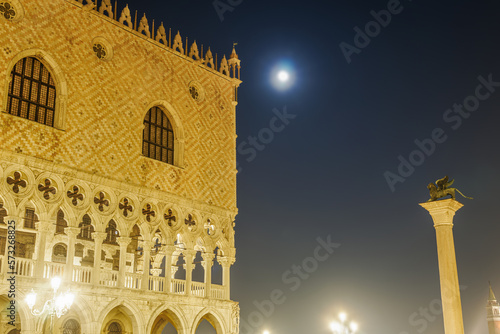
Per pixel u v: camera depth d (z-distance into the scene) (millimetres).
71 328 46031
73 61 44625
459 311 34844
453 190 36688
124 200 46625
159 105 51656
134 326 45125
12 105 41031
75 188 43312
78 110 44156
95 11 47125
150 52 51312
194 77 55500
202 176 53750
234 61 60625
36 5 42875
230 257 54656
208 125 55812
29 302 34062
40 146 41062
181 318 48500
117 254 56875
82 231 55281
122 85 48000
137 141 48156
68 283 40688
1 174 38406
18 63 41969
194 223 52125
